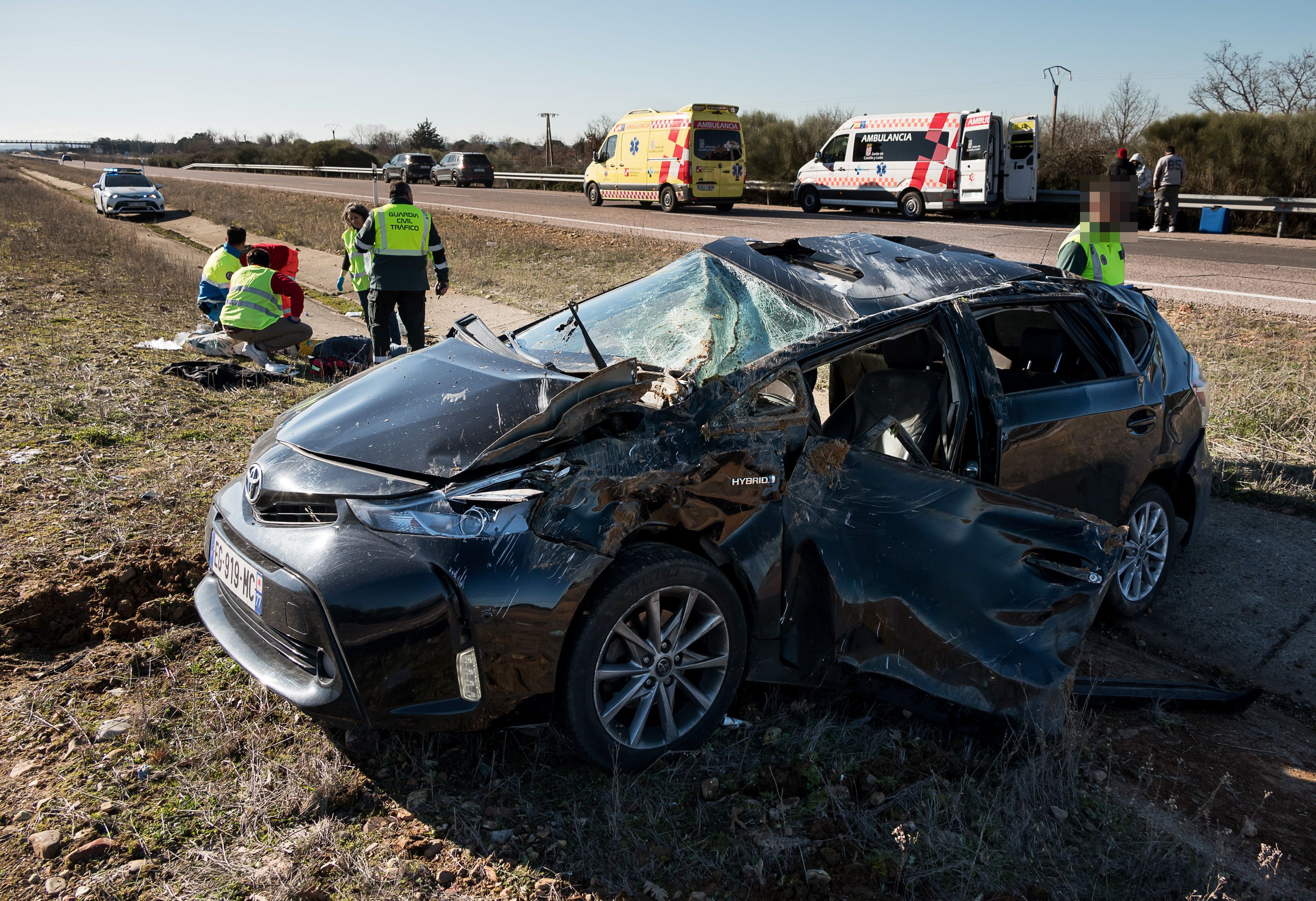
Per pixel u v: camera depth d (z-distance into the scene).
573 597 2.51
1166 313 9.45
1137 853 2.52
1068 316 3.83
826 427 3.64
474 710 2.50
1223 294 10.38
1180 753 3.12
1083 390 3.65
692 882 2.33
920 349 3.67
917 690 2.87
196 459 5.27
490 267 14.57
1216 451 5.92
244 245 9.36
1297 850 2.64
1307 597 4.22
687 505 2.71
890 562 2.86
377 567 2.46
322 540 2.57
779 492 2.89
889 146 21.39
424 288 7.76
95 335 8.86
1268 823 2.77
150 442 5.61
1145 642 3.97
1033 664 2.75
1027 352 3.89
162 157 94.56
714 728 2.89
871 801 2.63
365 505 2.57
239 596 2.77
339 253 17.12
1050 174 21.75
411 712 2.48
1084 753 2.99
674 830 2.52
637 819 2.55
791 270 3.52
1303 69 38.16
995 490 2.91
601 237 17.02
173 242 20.77
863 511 2.92
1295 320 8.87
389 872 2.28
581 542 2.52
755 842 2.47
